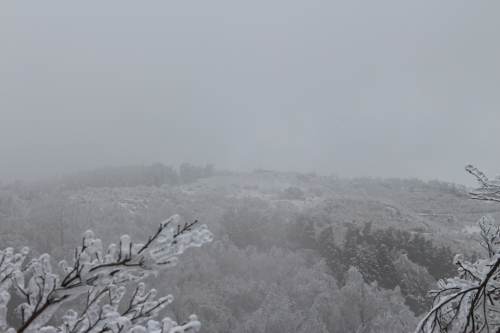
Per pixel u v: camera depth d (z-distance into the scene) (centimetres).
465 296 453
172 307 2580
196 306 2617
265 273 3534
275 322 2478
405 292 3662
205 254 3416
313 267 3678
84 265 300
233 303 2873
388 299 3112
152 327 345
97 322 339
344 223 5228
